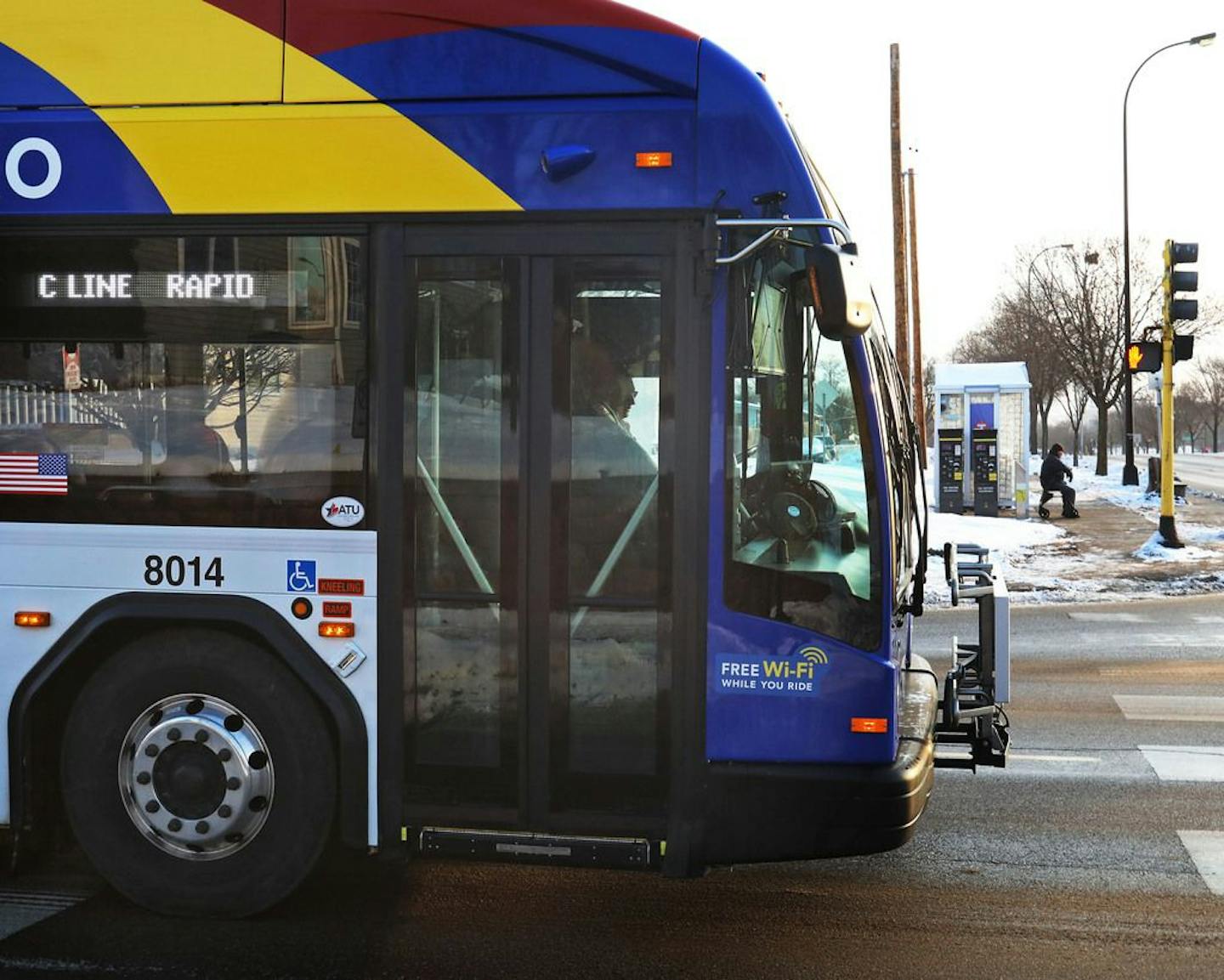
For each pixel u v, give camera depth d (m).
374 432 5.26
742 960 5.08
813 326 5.10
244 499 5.34
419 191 5.23
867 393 5.14
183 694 5.43
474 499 5.24
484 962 5.02
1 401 5.47
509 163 5.20
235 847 5.42
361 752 5.30
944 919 5.55
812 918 5.55
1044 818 7.09
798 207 5.07
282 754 5.38
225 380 5.35
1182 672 11.61
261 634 5.33
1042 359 66.88
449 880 5.96
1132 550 22.81
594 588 5.19
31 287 5.46
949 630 13.98
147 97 5.40
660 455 5.14
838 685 5.10
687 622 5.14
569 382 5.18
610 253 5.15
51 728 5.62
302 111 5.30
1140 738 9.00
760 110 5.10
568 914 5.56
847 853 5.08
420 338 5.25
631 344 5.16
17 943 5.18
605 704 5.20
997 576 7.04
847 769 5.09
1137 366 22.75
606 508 5.18
